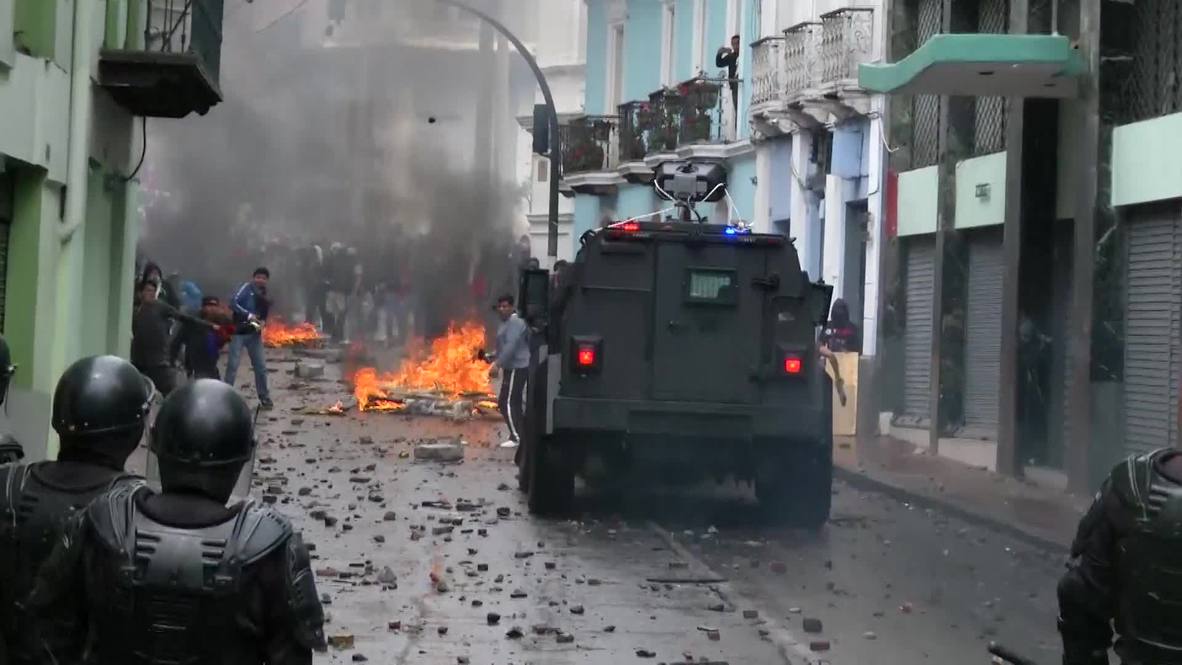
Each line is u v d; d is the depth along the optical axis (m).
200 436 4.73
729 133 43.03
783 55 37.09
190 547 4.63
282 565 4.72
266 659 4.74
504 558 15.69
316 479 21.72
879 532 18.77
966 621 13.06
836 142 34.53
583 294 18.64
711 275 18.69
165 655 4.60
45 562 4.80
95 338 24.47
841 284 34.50
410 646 11.32
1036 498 21.62
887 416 30.91
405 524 17.80
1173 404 20.81
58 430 5.71
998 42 22.28
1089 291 22.20
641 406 18.39
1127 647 5.22
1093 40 22.31
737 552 16.70
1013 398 24.62
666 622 12.59
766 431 18.39
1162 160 20.84
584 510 19.61
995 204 26.55
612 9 52.69
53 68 18.92
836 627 12.60
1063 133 24.56
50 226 19.27
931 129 30.17
